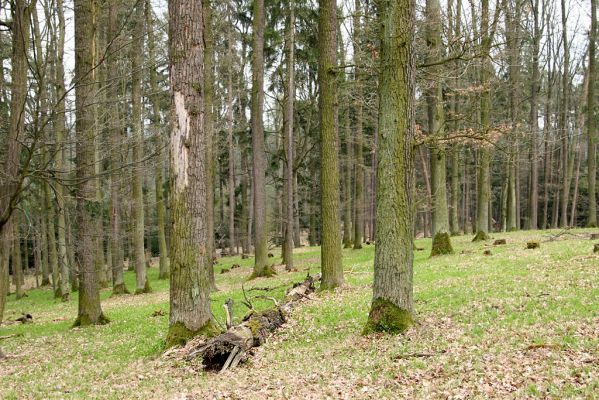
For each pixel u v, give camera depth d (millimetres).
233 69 35031
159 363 8297
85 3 12898
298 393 6094
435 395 5609
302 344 8891
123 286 24156
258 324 9273
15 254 28062
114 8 16688
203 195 9430
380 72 8570
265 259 22391
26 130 10594
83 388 7301
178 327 9203
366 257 25062
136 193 23562
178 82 9234
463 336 7762
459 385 5824
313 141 31484
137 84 18375
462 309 9539
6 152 10719
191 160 9273
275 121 35281
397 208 8406
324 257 13688
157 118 24609
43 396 6992
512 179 30312
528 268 13266
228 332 8336
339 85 13695
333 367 7102
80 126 12234
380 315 8492
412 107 8461
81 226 14016
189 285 9211
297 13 26062
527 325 7906
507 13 16828
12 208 10133
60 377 8195
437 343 7555
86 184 13492
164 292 22656
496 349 6918
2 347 11711
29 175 10133
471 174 40281
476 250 19406
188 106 9234
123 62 14250
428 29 15148
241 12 31531
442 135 13477
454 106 23938
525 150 24562
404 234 8430
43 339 12352
